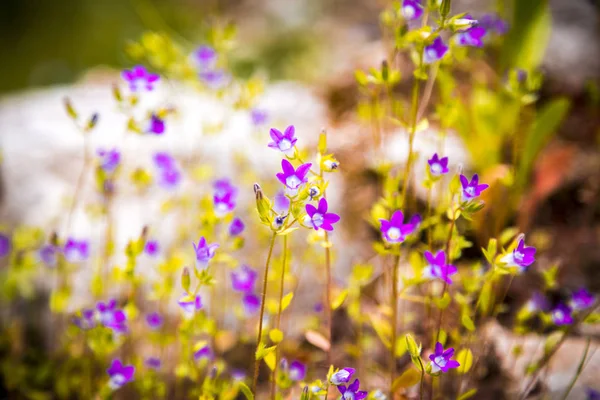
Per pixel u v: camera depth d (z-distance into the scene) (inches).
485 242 27.3
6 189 30.0
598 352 25.0
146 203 28.3
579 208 30.0
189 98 33.5
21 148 31.2
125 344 25.4
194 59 26.0
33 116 33.7
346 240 28.3
